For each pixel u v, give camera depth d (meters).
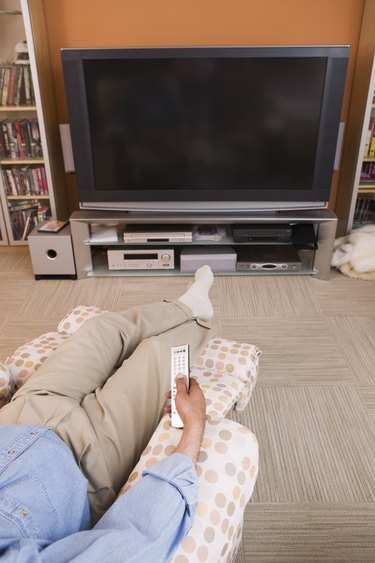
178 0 2.90
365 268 3.01
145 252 3.02
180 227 3.09
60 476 0.99
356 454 1.78
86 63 2.60
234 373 1.66
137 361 1.40
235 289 2.92
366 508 1.58
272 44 3.01
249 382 1.68
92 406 1.29
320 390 2.10
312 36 2.98
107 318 1.57
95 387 1.40
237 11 2.93
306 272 3.06
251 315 2.66
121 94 2.67
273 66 2.59
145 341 1.46
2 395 1.42
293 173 2.85
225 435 1.07
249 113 2.71
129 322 1.60
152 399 1.36
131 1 2.91
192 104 2.69
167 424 1.16
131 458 1.24
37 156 3.16
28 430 1.05
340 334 2.50
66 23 2.96
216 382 1.51
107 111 2.71
